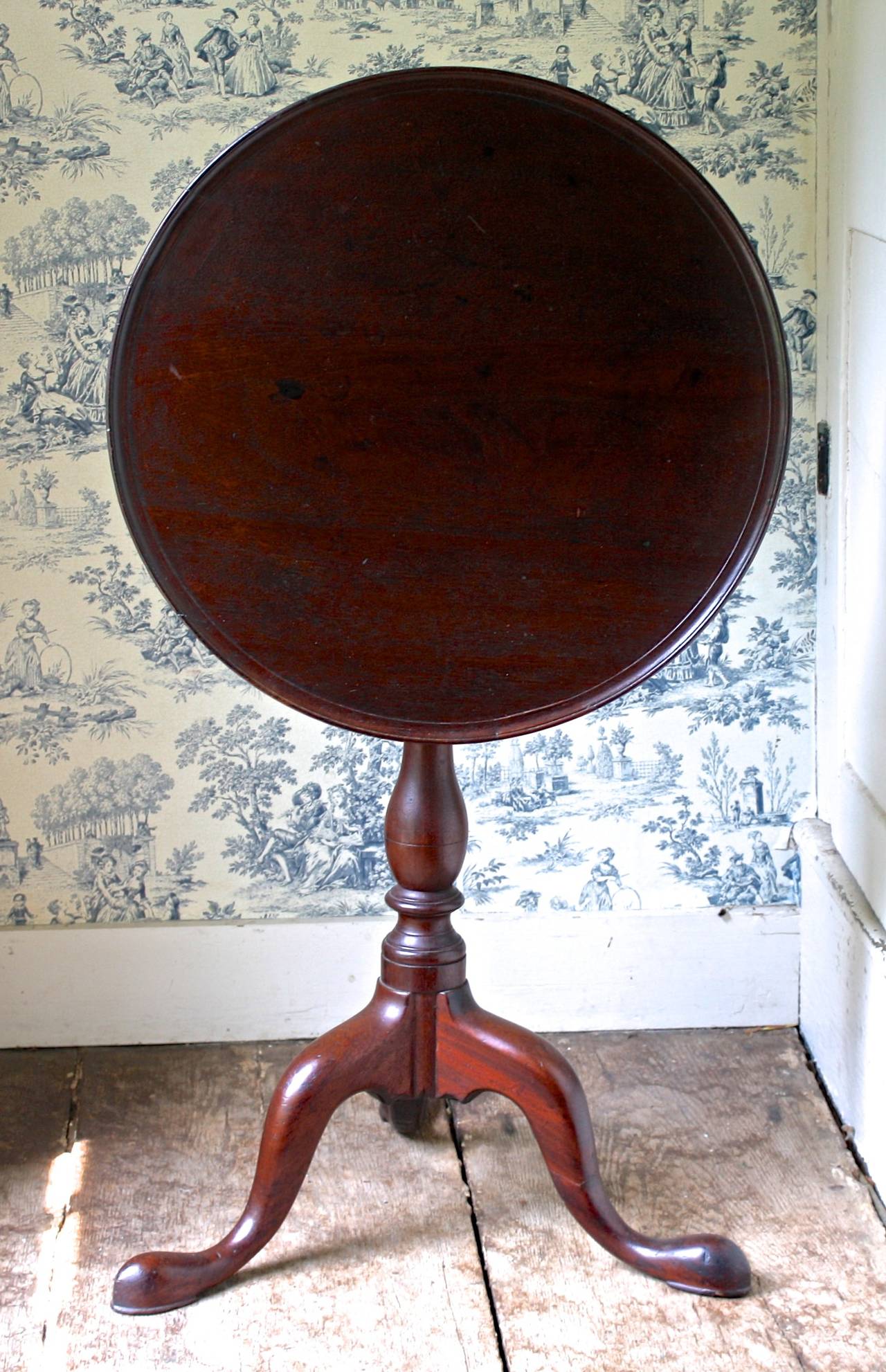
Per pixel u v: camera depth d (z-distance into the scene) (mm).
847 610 1696
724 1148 1658
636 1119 1716
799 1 1685
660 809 1876
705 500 1251
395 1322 1361
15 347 1709
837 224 1656
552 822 1871
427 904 1423
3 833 1837
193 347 1200
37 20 1646
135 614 1783
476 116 1183
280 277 1196
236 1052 1879
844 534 1683
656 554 1256
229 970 1877
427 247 1200
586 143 1190
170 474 1216
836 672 1742
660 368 1228
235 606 1238
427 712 1263
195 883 1868
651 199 1202
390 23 1676
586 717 1839
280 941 1872
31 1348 1320
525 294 1210
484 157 1189
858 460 1611
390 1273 1436
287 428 1220
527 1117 1424
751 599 1818
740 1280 1394
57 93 1663
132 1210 1533
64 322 1707
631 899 1905
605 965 1906
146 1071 1828
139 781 1832
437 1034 1439
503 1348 1326
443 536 1242
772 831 1894
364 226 1193
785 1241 1488
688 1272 1396
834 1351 1320
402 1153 1657
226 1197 1562
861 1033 1615
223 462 1220
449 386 1220
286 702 1245
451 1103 1764
